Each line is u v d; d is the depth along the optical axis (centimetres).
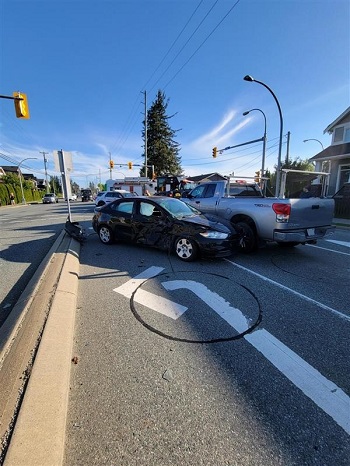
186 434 175
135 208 659
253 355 257
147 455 161
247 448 166
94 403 199
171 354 257
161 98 4669
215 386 218
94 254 627
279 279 458
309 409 196
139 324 311
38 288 383
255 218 593
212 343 275
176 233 565
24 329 276
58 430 171
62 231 961
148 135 4716
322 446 168
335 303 368
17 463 148
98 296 388
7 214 2086
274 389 215
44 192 7131
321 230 598
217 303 365
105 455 161
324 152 1852
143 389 214
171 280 450
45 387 202
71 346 265
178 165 4941
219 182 763
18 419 173
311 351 264
